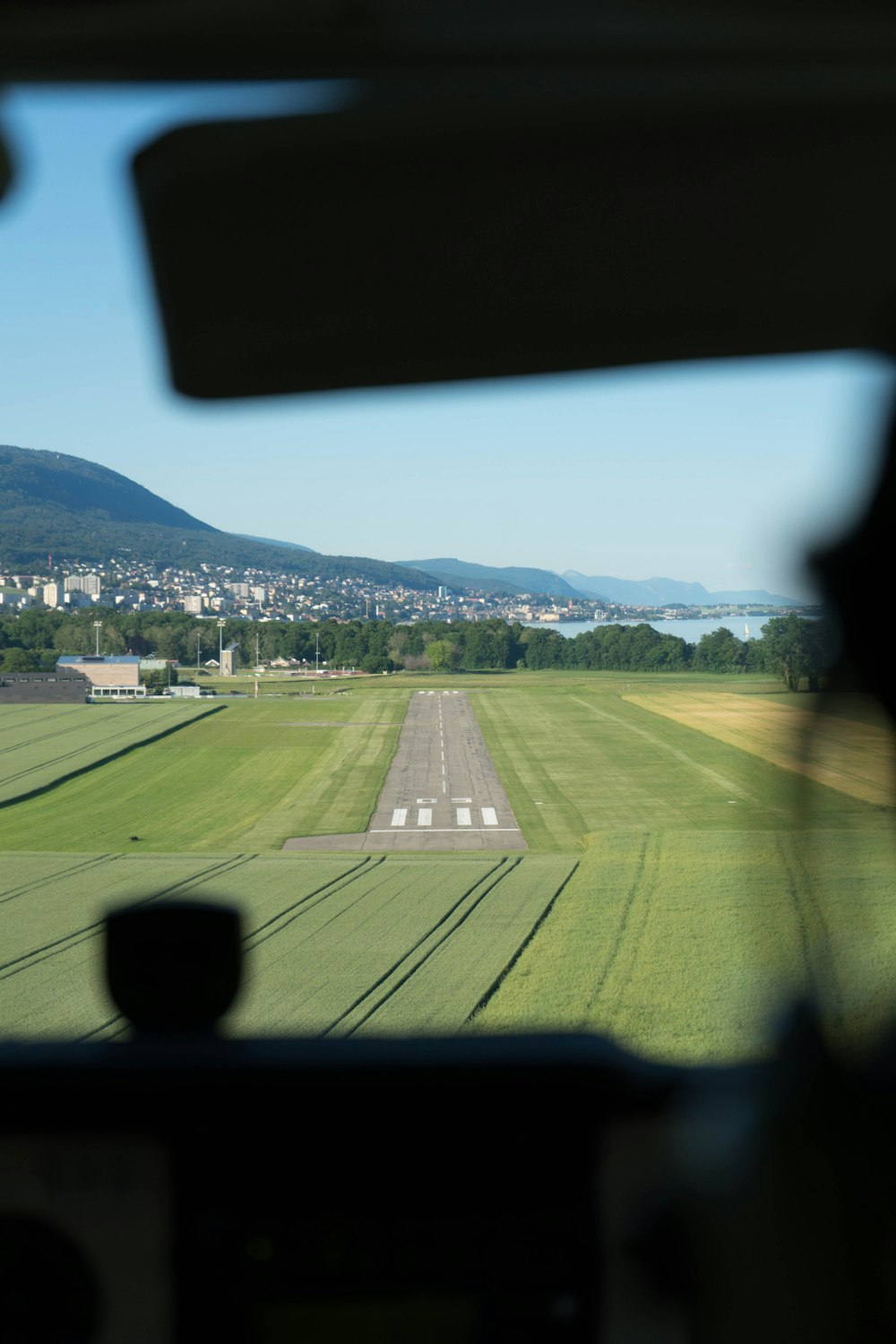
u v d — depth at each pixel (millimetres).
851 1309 7930
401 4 7551
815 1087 7945
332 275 9711
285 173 8516
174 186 8297
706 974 80625
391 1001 85625
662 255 10086
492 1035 12211
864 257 9594
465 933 114562
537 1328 10180
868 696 6605
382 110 8258
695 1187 9516
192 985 11734
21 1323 10727
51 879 170125
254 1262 10555
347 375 11336
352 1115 10664
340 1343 10570
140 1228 10797
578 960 92188
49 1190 10781
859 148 8898
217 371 10469
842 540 6508
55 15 6891
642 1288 9883
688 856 155500
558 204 9391
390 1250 10562
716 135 8867
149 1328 10742
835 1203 8008
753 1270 8617
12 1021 79375
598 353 11523
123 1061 11070
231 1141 10695
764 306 10602
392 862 181875
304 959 104562
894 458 6426
